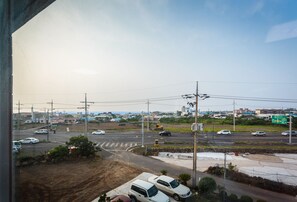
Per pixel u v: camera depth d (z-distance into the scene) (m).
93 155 35.41
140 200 18.14
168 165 32.16
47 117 45.09
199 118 63.28
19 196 5.62
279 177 24.95
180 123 71.75
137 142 51.66
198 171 28.95
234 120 58.06
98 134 64.19
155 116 92.19
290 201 17.61
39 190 16.75
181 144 47.69
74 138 34.81
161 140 53.34
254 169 28.44
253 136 51.78
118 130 73.69
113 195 19.34
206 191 20.02
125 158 36.44
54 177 22.05
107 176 25.31
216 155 37.62
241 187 21.33
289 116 42.44
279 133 48.31
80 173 25.81
